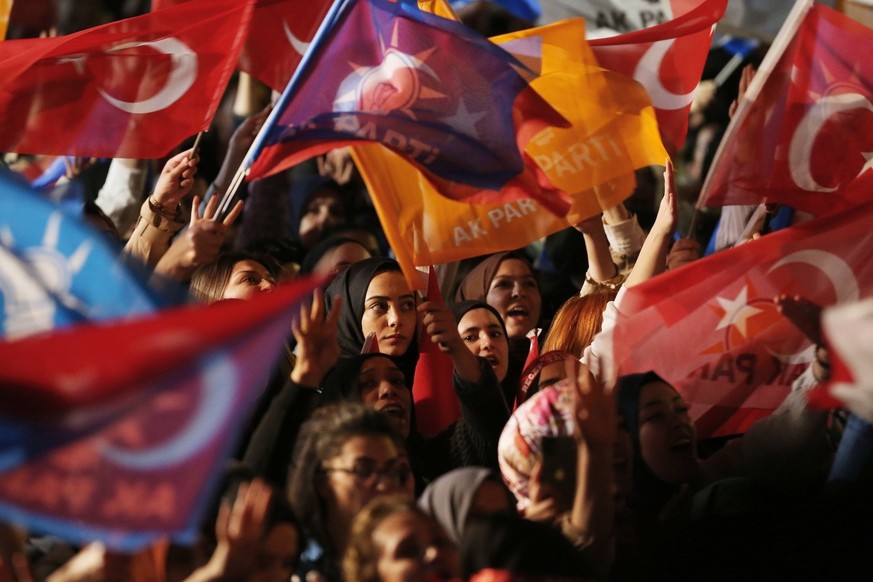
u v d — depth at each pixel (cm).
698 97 1279
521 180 700
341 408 616
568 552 554
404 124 699
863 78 771
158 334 438
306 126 696
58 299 512
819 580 607
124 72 789
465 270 1020
